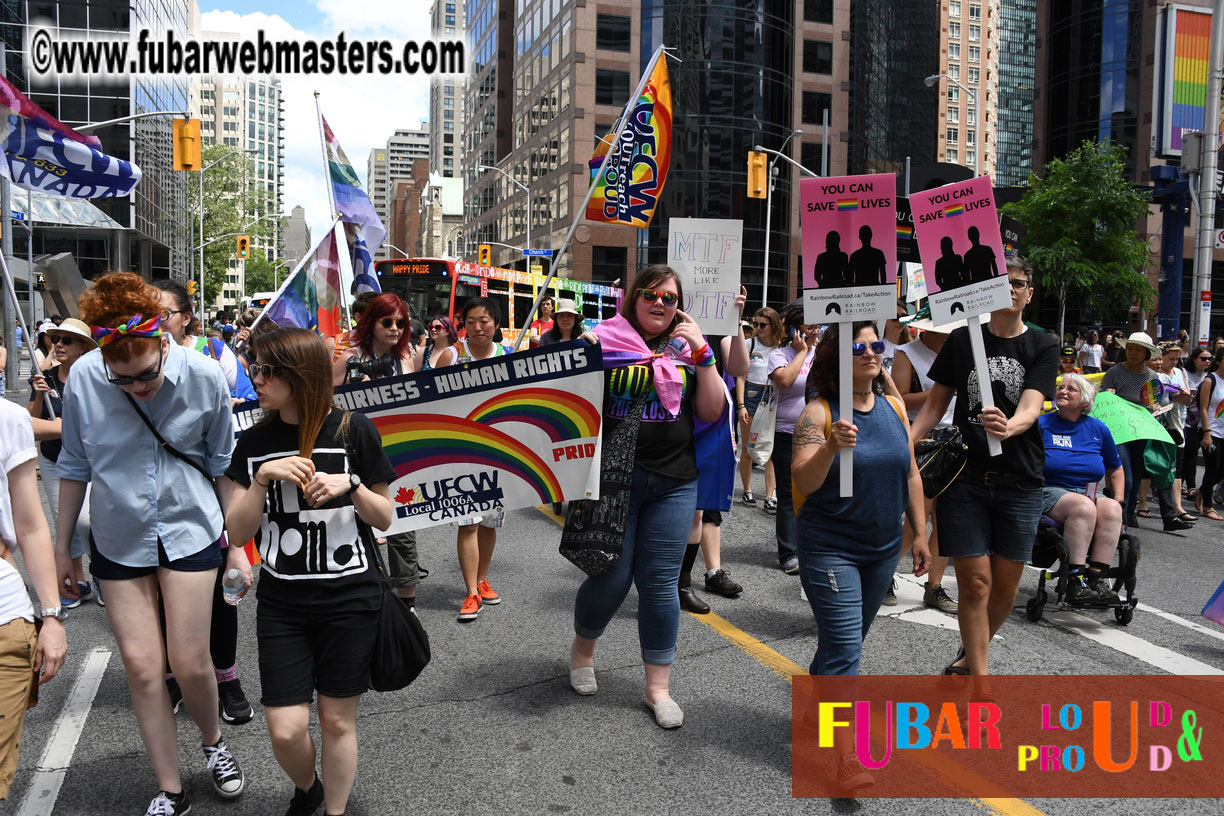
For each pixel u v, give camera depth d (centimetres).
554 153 5378
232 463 275
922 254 388
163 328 298
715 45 4731
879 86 5759
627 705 397
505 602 553
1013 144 12112
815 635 495
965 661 424
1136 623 536
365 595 274
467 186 8956
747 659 456
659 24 4853
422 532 764
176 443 296
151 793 322
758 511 857
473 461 385
